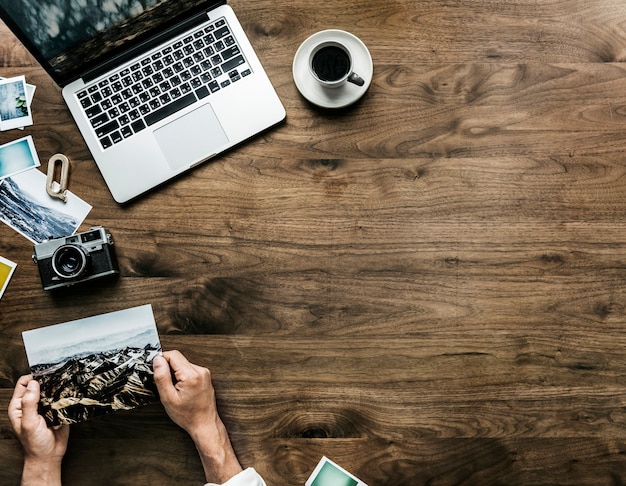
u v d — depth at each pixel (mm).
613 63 1048
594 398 1027
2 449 1054
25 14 888
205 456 1011
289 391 1042
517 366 1033
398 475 1033
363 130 1053
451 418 1034
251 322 1049
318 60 1010
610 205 1040
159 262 1053
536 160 1048
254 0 1060
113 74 1024
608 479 1022
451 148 1050
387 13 1056
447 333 1038
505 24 1052
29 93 1063
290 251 1050
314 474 1034
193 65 1023
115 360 1039
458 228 1045
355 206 1049
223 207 1053
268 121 1035
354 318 1043
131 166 1027
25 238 1054
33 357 1042
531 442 1027
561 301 1034
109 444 1045
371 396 1039
